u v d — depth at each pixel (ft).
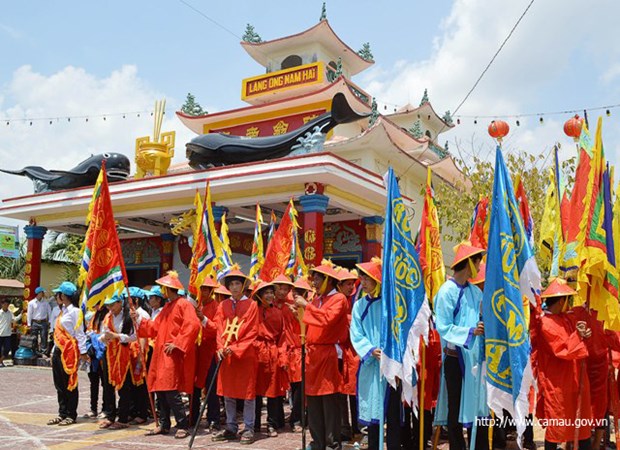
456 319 20.13
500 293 19.04
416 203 76.64
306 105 71.31
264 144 54.54
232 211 61.46
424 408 23.84
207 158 57.41
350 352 27.12
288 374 30.17
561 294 21.56
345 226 66.33
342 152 68.33
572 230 25.11
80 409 36.86
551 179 32.30
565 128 30.12
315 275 24.43
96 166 64.80
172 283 29.30
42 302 63.87
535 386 18.84
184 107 80.28
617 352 23.85
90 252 29.96
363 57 88.69
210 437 28.35
